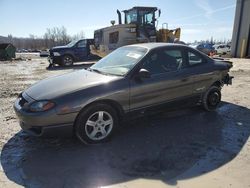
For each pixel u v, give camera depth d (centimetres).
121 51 519
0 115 559
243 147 403
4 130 473
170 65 488
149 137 438
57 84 420
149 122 506
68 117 378
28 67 1772
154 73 461
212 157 371
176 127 482
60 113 371
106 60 514
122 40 1642
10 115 558
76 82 419
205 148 399
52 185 306
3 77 1190
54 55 1723
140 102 442
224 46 3391
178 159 365
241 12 2698
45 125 369
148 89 446
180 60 507
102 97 397
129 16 1733
